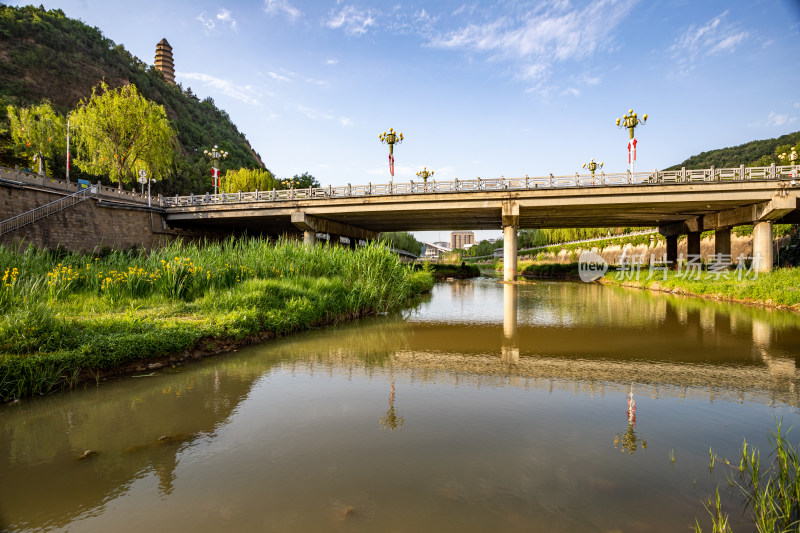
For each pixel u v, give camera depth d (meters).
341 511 3.17
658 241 46.78
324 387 6.38
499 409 5.45
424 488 3.51
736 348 9.36
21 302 7.24
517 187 31.05
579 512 3.16
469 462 3.98
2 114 62.66
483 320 13.77
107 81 104.06
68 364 6.23
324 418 5.11
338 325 12.45
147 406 5.51
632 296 23.31
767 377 7.01
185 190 78.12
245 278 12.86
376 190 33.25
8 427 4.86
